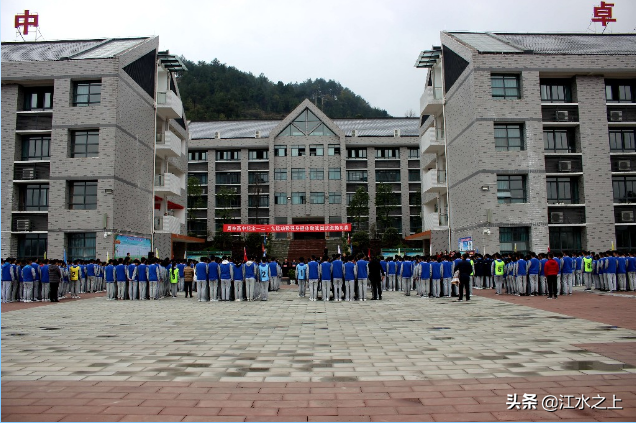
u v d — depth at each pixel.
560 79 31.42
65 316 14.91
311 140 63.75
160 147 36.19
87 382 6.74
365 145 64.69
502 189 29.64
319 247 54.81
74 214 29.14
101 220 29.00
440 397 5.95
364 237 54.09
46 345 9.69
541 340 9.73
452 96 33.91
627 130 32.31
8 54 32.03
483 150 29.34
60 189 29.34
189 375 7.14
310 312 15.80
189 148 64.94
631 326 11.39
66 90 29.75
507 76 30.31
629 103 31.81
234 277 21.09
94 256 29.02
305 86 165.12
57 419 5.22
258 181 63.31
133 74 32.12
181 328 12.12
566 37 36.16
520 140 30.09
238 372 7.32
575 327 11.38
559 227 30.58
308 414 5.37
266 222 64.62
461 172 32.16
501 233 29.22
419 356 8.38
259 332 11.38
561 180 31.23
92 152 29.92
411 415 5.32
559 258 20.23
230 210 63.03
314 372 7.30
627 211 31.06
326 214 62.53
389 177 65.56
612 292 20.75
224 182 65.81
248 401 5.84
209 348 9.30
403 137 64.50
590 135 30.67
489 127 29.48
